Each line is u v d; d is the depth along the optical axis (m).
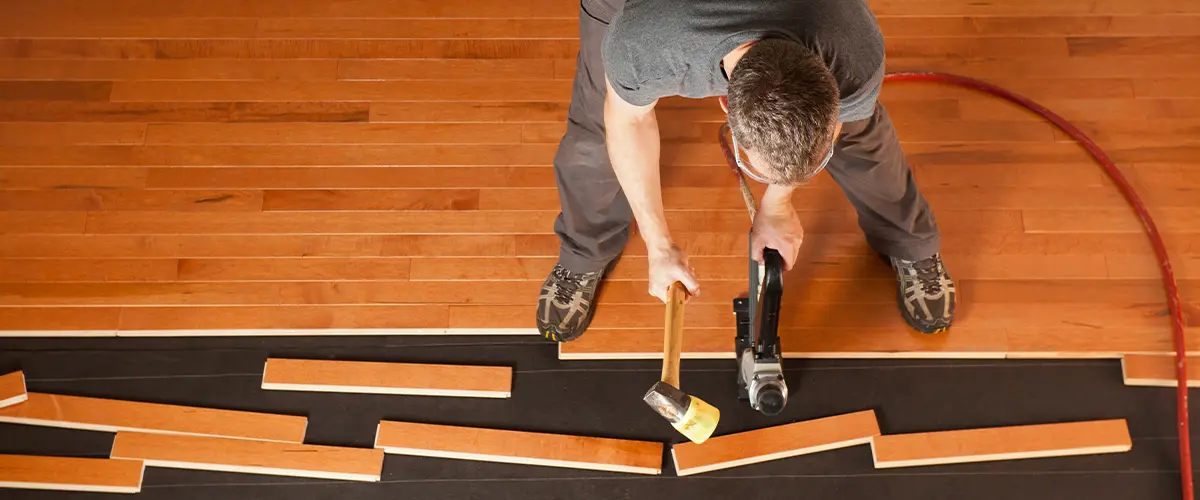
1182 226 2.19
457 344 2.10
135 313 2.11
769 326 1.68
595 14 1.58
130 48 2.43
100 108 2.35
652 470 1.96
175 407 2.02
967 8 2.46
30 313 2.10
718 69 1.28
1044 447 1.97
